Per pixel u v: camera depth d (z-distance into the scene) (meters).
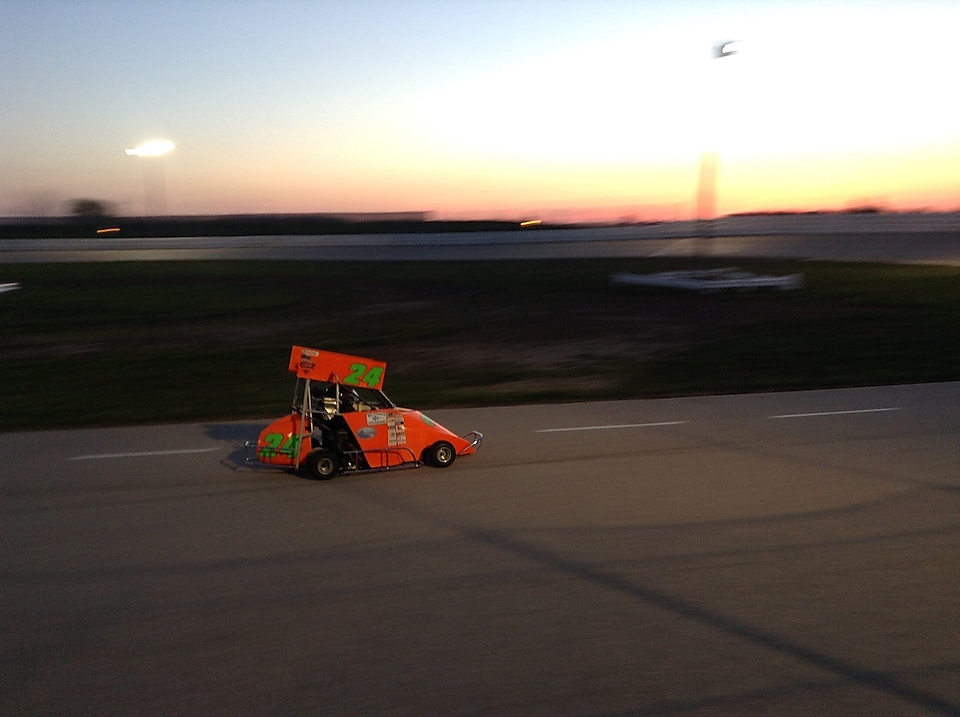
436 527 6.68
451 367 16.73
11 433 10.48
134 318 24.59
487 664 4.41
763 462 8.78
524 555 6.05
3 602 5.24
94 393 13.86
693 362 16.78
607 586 5.48
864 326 21.28
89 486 7.91
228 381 15.06
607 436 10.07
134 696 4.10
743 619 4.97
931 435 10.10
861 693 4.12
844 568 5.79
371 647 4.61
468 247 51.47
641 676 4.28
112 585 5.50
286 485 7.94
